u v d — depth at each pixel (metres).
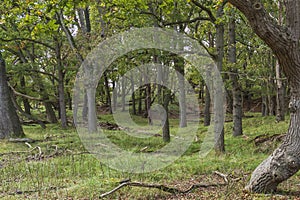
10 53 19.44
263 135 11.66
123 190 5.65
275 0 12.45
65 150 9.95
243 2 4.46
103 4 9.57
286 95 20.25
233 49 12.69
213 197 5.18
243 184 5.76
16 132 14.45
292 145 4.85
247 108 26.36
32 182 6.55
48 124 21.11
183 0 10.78
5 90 14.56
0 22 9.89
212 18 9.55
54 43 18.66
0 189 6.11
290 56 4.65
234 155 9.18
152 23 10.68
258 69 15.74
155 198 5.38
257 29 4.61
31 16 7.42
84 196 5.45
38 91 21.03
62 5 7.02
